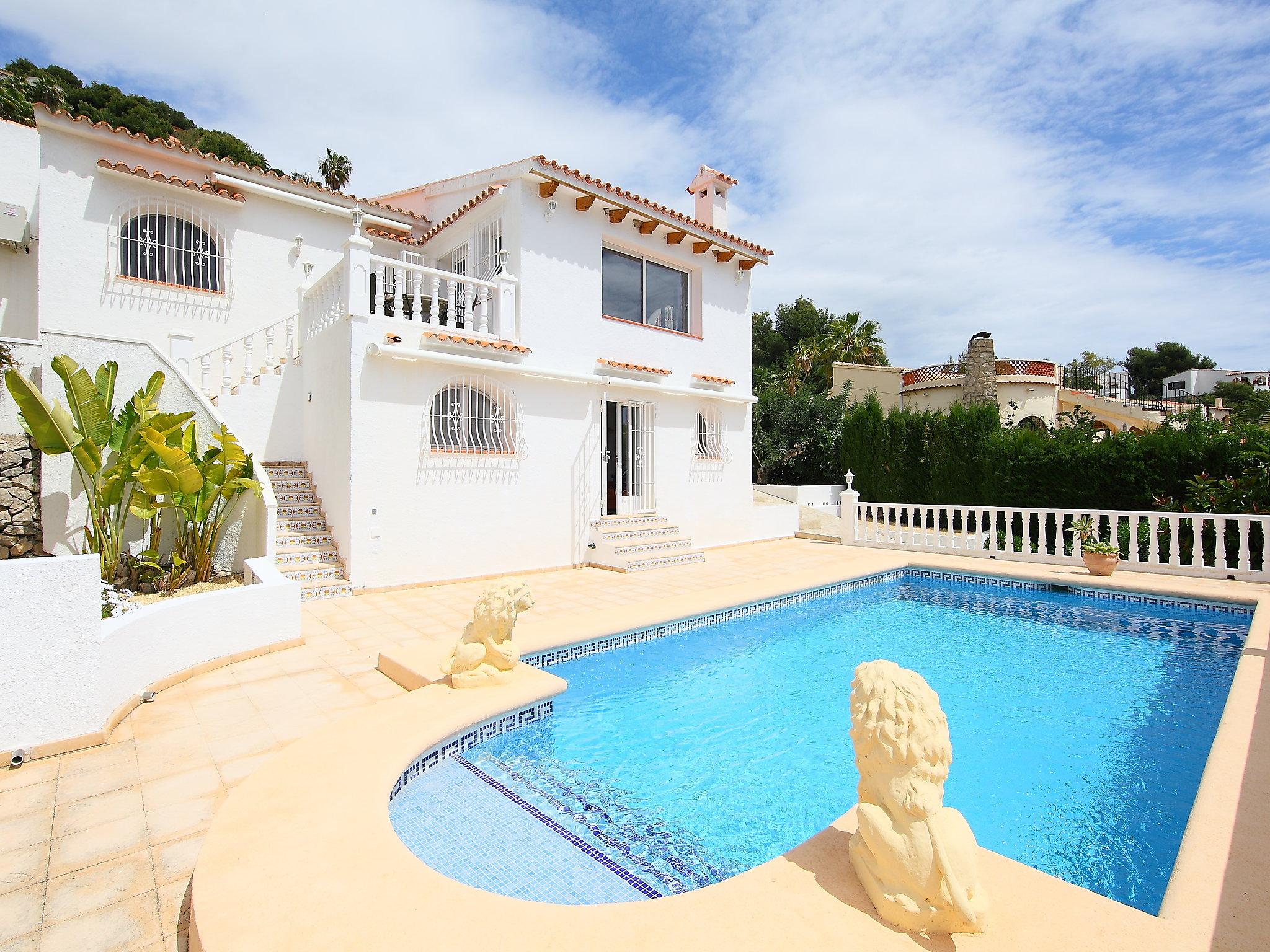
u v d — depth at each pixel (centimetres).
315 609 845
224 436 852
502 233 1172
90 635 427
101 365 856
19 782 375
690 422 1468
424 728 427
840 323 3803
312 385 1131
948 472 1805
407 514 988
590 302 1248
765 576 1120
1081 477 1443
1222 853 281
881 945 217
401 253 1431
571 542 1208
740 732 526
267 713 488
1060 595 1062
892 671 252
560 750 486
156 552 795
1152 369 5750
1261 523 1052
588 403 1237
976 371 2383
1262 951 214
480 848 344
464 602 891
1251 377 5119
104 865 298
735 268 1584
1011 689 630
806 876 263
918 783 230
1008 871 264
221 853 279
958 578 1184
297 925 231
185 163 1142
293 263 1259
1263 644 646
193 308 1140
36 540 815
